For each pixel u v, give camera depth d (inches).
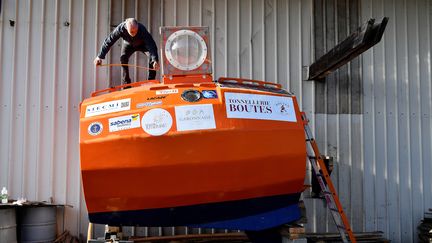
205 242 249.1
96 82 257.9
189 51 197.0
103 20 261.9
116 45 261.4
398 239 277.0
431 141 288.7
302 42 279.7
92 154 173.5
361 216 274.2
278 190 187.9
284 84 275.3
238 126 179.3
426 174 285.9
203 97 181.3
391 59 289.1
